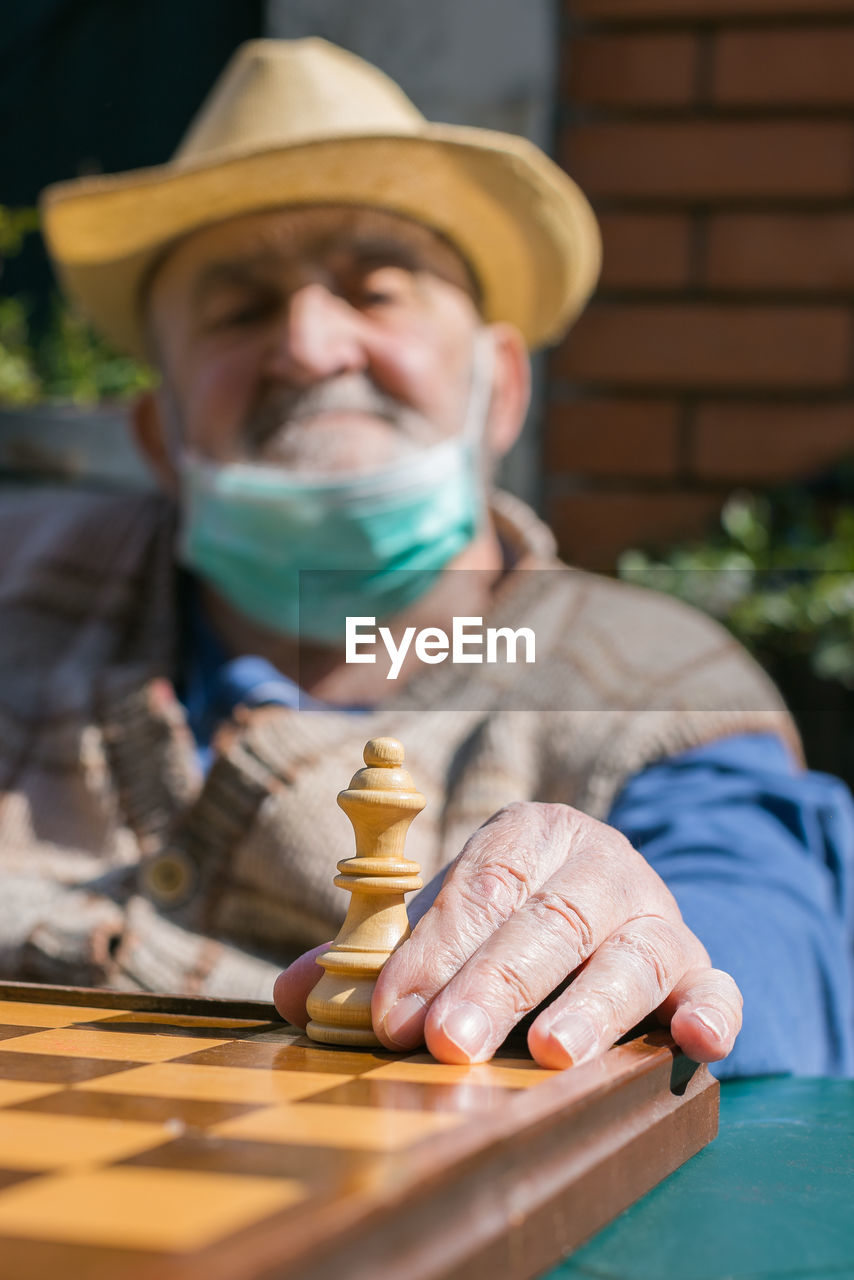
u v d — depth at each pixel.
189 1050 0.74
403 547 1.86
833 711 2.63
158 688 1.83
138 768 1.79
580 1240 0.56
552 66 3.09
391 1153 0.50
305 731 1.68
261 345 1.86
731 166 3.10
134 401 2.22
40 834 1.80
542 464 3.18
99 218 1.95
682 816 1.44
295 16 3.08
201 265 1.93
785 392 3.12
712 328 3.12
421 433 1.89
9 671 1.95
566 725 1.70
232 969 1.55
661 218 3.13
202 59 3.28
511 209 1.94
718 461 3.12
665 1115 0.68
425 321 1.92
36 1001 0.92
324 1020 0.76
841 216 3.07
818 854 1.52
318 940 1.58
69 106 3.35
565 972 0.73
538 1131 0.54
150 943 1.57
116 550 2.10
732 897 1.19
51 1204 0.43
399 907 0.78
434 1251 0.45
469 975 0.71
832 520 2.99
